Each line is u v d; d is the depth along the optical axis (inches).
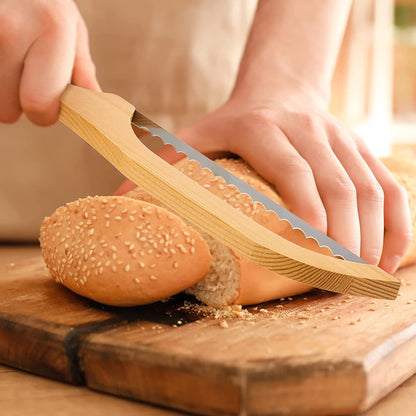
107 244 26.2
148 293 26.1
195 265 26.1
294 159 27.5
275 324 25.3
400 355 24.0
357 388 22.5
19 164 39.6
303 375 22.3
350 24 64.1
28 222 40.0
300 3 33.0
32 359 24.8
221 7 40.4
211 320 25.7
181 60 40.5
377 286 25.2
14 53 27.7
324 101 31.5
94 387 24.0
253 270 26.5
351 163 28.5
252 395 22.2
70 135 39.7
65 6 28.0
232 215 24.2
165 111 41.0
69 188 40.3
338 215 27.1
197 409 22.7
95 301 27.2
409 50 72.8
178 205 24.2
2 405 23.2
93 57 39.9
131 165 24.6
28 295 27.7
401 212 28.7
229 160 29.6
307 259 24.4
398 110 73.5
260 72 31.5
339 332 24.5
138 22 39.7
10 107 29.0
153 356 23.0
